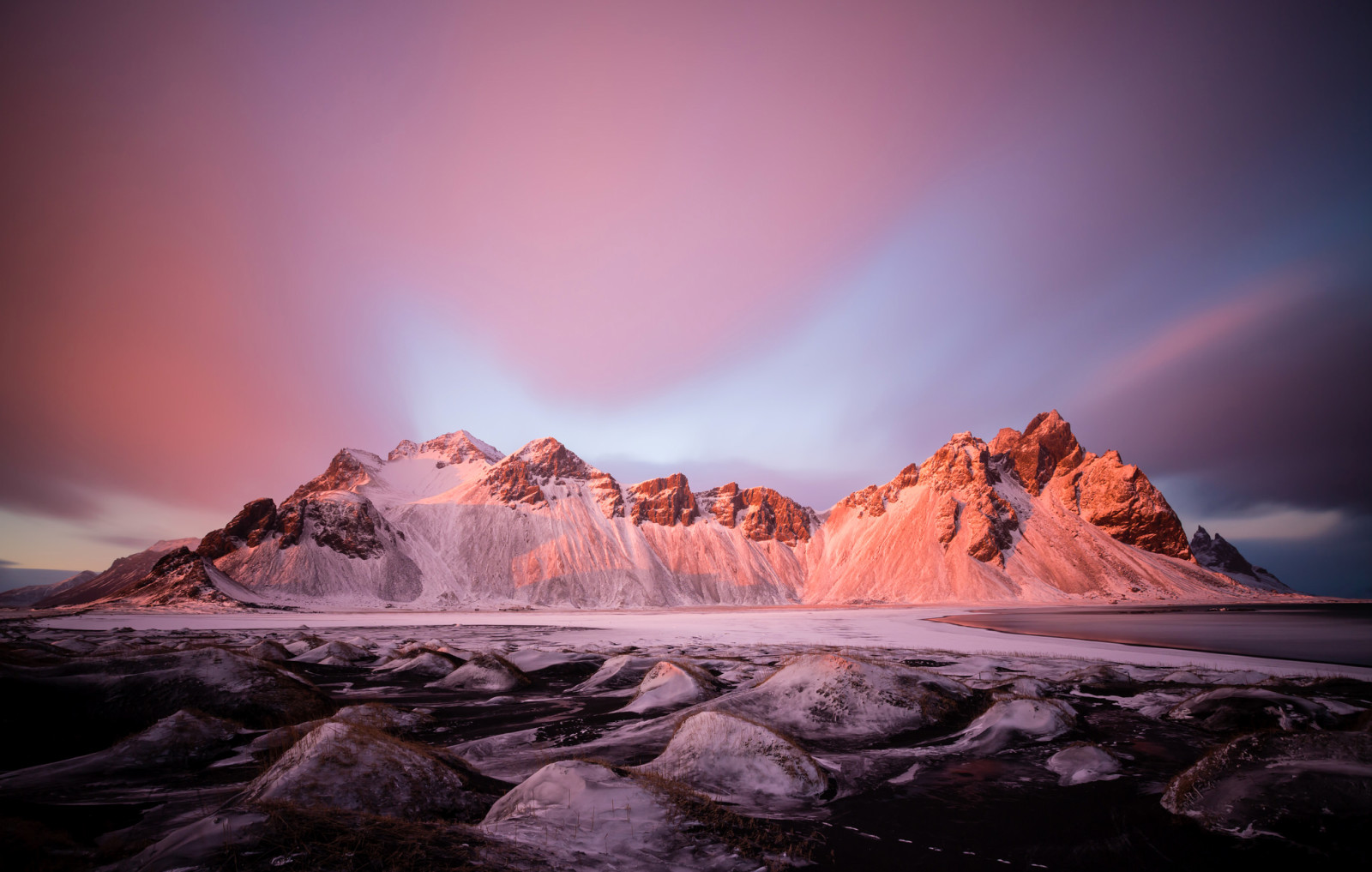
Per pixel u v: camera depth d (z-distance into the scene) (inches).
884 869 258.1
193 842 204.2
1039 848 282.0
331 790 301.9
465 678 885.2
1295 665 1035.9
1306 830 272.1
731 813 310.0
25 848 244.7
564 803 293.3
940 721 552.1
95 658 609.0
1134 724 579.8
